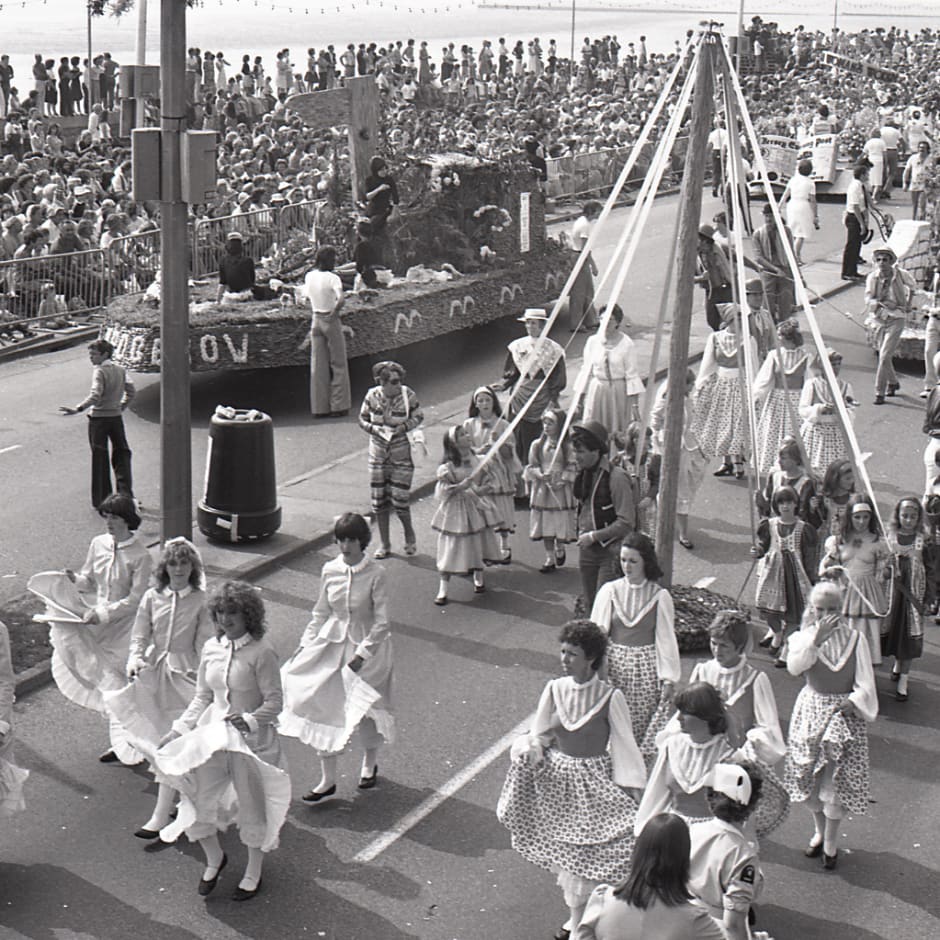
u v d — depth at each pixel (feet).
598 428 34.78
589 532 34.71
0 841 28.55
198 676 27.78
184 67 37.73
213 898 26.81
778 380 49.26
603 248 96.63
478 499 41.14
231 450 44.45
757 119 141.69
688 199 35.27
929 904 27.12
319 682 29.94
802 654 27.91
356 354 61.62
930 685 36.58
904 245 76.74
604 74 190.19
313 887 27.20
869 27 369.91
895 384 64.08
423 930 25.94
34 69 137.69
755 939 24.31
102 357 47.60
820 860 28.55
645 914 18.66
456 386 64.44
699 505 50.03
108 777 31.17
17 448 55.16
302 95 73.51
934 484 42.45
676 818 19.02
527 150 106.42
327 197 75.05
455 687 35.68
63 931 25.67
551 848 25.54
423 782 31.19
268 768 26.32
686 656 36.60
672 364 35.88
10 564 43.34
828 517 37.76
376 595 30.09
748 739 25.57
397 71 173.47
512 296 70.74
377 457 43.86
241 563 43.06
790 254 37.86
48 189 84.58
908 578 35.01
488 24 363.15
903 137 136.87
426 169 70.54
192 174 37.86
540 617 40.29
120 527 31.63
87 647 31.27
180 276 39.29
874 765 32.45
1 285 72.08
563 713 25.59
